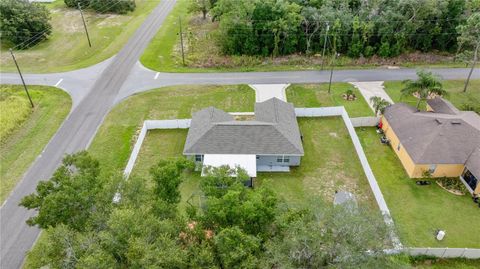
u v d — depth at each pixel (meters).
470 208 30.47
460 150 32.97
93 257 16.59
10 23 59.09
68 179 22.19
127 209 19.02
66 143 38.59
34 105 44.97
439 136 33.78
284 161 35.25
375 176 34.03
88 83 49.94
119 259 18.11
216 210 20.17
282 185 33.28
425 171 33.12
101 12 76.62
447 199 31.34
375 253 18.98
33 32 61.50
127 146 37.84
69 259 18.05
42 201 22.05
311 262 19.17
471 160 32.03
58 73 52.59
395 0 55.00
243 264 17.97
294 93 47.16
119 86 49.09
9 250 27.66
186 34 65.12
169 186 22.62
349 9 58.00
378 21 53.25
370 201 31.45
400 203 31.02
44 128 40.97
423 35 55.75
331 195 31.98
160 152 37.09
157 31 67.12
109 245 17.75
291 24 54.28
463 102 44.38
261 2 54.44
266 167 35.44
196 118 39.06
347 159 36.22
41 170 35.16
